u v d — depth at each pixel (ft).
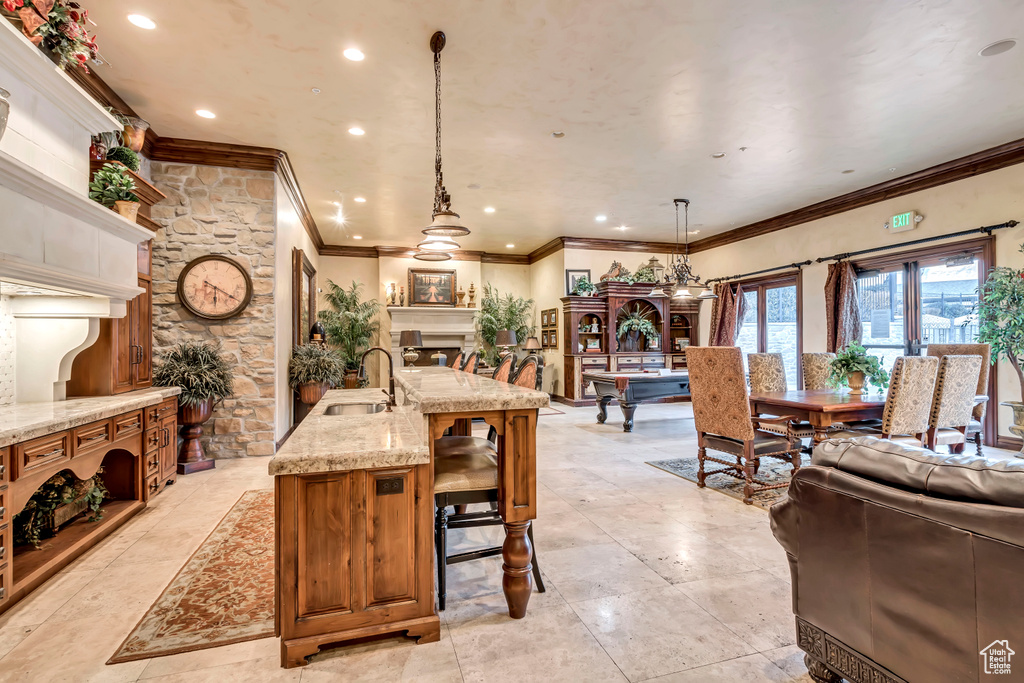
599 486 12.15
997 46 9.75
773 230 23.90
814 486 4.85
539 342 31.89
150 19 8.82
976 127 13.56
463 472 6.55
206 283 14.49
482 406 6.03
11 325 9.38
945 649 3.63
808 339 22.02
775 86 11.38
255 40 9.50
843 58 10.21
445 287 30.81
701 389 11.78
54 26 7.46
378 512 5.58
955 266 16.49
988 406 15.48
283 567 5.29
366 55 10.05
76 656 5.45
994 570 3.34
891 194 18.29
